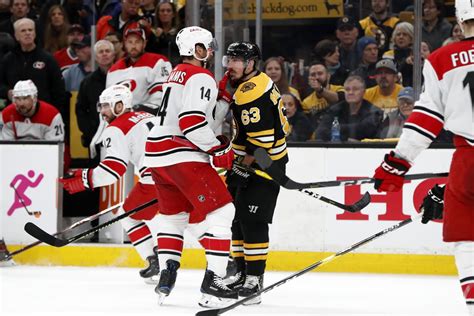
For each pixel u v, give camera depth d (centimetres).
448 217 798
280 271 1367
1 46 1677
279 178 914
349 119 1580
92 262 1415
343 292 1170
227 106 1058
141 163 1184
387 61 1571
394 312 1029
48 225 1416
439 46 1591
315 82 1587
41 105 1524
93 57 1664
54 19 1695
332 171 1361
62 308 1027
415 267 1350
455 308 1063
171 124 1012
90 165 1521
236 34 1473
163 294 1042
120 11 1686
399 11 1608
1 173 1422
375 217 1355
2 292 1144
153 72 1520
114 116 1180
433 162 1347
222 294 1005
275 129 1054
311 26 1656
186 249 1389
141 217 1204
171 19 1639
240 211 1062
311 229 1365
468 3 800
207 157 1017
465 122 789
